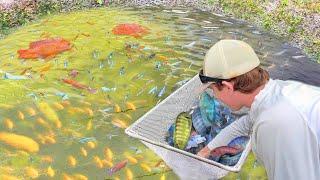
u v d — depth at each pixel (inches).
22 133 134.6
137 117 144.2
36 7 221.1
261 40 193.9
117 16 215.0
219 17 215.6
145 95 155.5
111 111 146.3
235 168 91.9
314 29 201.3
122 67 170.9
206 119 116.0
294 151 57.8
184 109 121.6
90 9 223.9
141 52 181.6
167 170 120.0
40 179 117.6
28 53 179.2
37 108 145.8
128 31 198.4
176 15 216.7
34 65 171.5
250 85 62.7
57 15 217.2
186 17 214.8
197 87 124.6
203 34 198.1
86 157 126.0
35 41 188.9
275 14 214.5
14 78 161.8
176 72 168.6
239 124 95.3
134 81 162.9
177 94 120.6
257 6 221.8
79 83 160.9
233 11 220.5
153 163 123.0
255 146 62.9
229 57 63.5
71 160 124.7
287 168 58.5
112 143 131.3
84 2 229.5
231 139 97.0
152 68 170.7
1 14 211.8
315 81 163.8
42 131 136.0
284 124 58.2
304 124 58.1
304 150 57.9
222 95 65.3
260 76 63.3
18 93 153.2
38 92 154.4
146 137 108.7
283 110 58.9
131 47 185.2
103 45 186.2
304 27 203.3
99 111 146.0
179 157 98.1
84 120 141.5
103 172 120.1
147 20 210.8
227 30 202.7
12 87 156.5
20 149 128.4
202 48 185.8
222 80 63.6
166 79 164.4
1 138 132.0
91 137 133.9
